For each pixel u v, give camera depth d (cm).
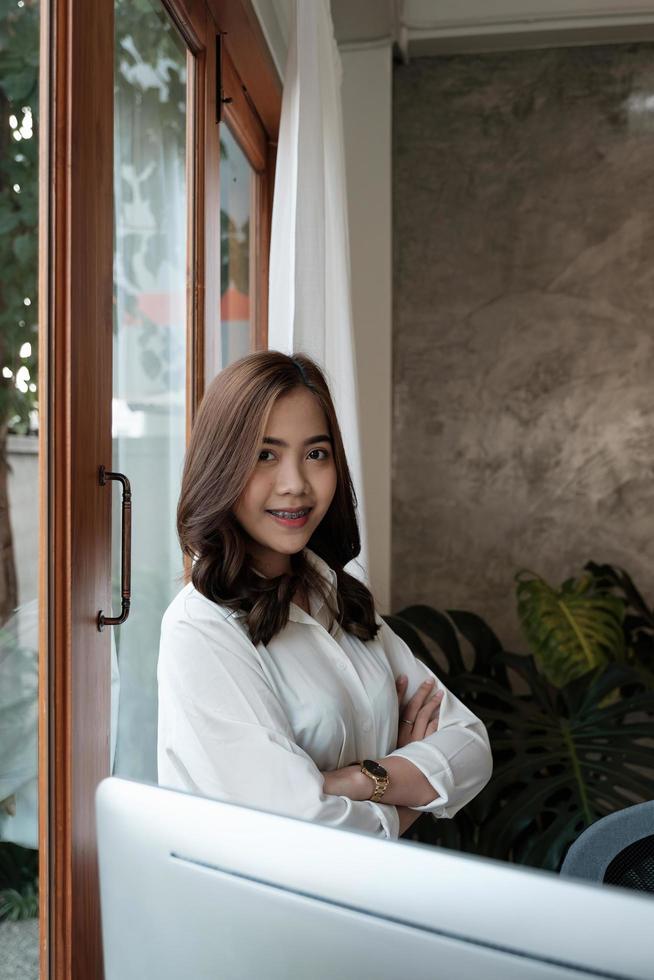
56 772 111
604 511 333
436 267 340
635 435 331
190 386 189
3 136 98
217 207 205
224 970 45
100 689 124
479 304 338
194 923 46
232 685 110
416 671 143
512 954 38
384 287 318
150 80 161
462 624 257
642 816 83
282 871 43
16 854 103
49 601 109
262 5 219
